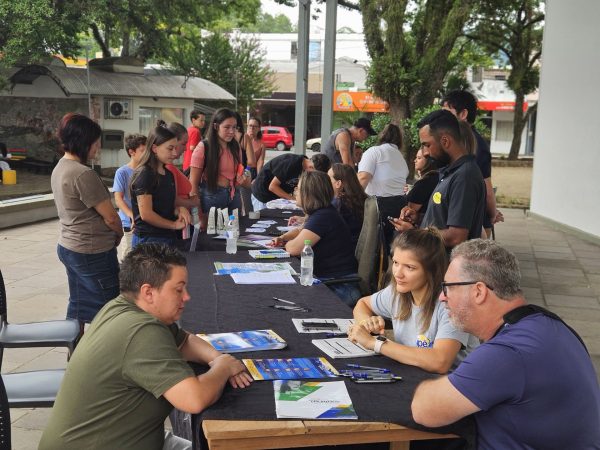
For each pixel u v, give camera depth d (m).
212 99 21.30
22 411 3.78
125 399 2.07
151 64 28.84
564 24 11.95
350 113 15.98
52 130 18.52
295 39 42.59
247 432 1.93
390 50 14.81
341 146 7.30
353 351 2.60
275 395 2.15
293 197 7.18
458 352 2.54
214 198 5.75
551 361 1.80
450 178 3.56
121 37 22.34
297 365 2.43
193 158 5.73
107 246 4.26
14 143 18.70
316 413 2.03
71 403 2.10
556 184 11.93
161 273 2.21
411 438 2.02
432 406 1.91
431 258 2.64
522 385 1.79
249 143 8.82
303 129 11.38
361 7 15.03
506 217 13.18
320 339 2.76
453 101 4.68
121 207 6.11
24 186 14.92
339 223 4.43
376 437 2.00
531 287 7.31
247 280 3.79
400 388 2.26
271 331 2.82
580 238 10.71
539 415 1.81
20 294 6.31
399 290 2.70
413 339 2.72
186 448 2.43
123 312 2.17
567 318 6.09
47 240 9.26
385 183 6.22
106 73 19.53
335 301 3.40
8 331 3.67
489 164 4.89
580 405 1.81
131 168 6.12
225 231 5.36
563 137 11.71
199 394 2.02
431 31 15.43
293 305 3.29
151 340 2.07
